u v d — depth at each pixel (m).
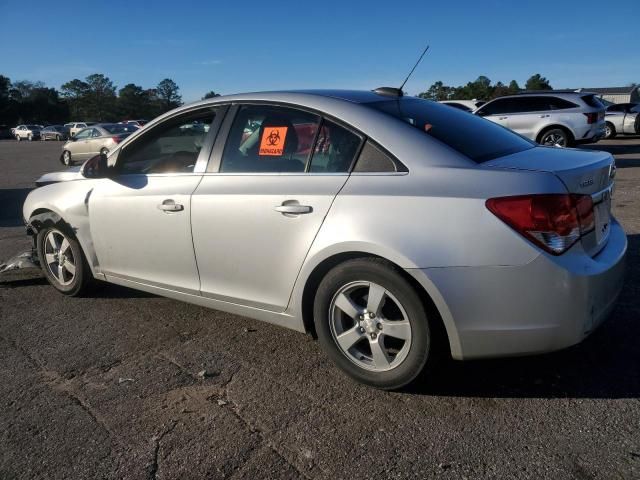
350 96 3.40
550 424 2.69
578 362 3.26
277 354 3.57
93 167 4.23
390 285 2.82
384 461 2.48
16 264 5.23
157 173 3.96
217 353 3.62
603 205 3.05
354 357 3.08
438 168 2.85
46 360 3.60
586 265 2.69
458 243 2.66
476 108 15.72
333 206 2.98
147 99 112.38
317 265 3.06
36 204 4.67
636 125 19.38
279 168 3.32
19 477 2.47
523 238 2.59
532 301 2.61
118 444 2.68
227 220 3.40
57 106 107.88
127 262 4.11
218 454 2.58
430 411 2.84
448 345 2.90
